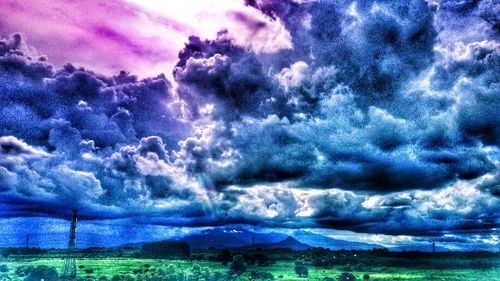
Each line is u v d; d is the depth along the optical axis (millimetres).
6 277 76938
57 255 96500
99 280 75750
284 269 95375
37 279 75812
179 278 78625
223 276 81812
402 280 85688
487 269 94938
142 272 83062
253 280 82125
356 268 97688
